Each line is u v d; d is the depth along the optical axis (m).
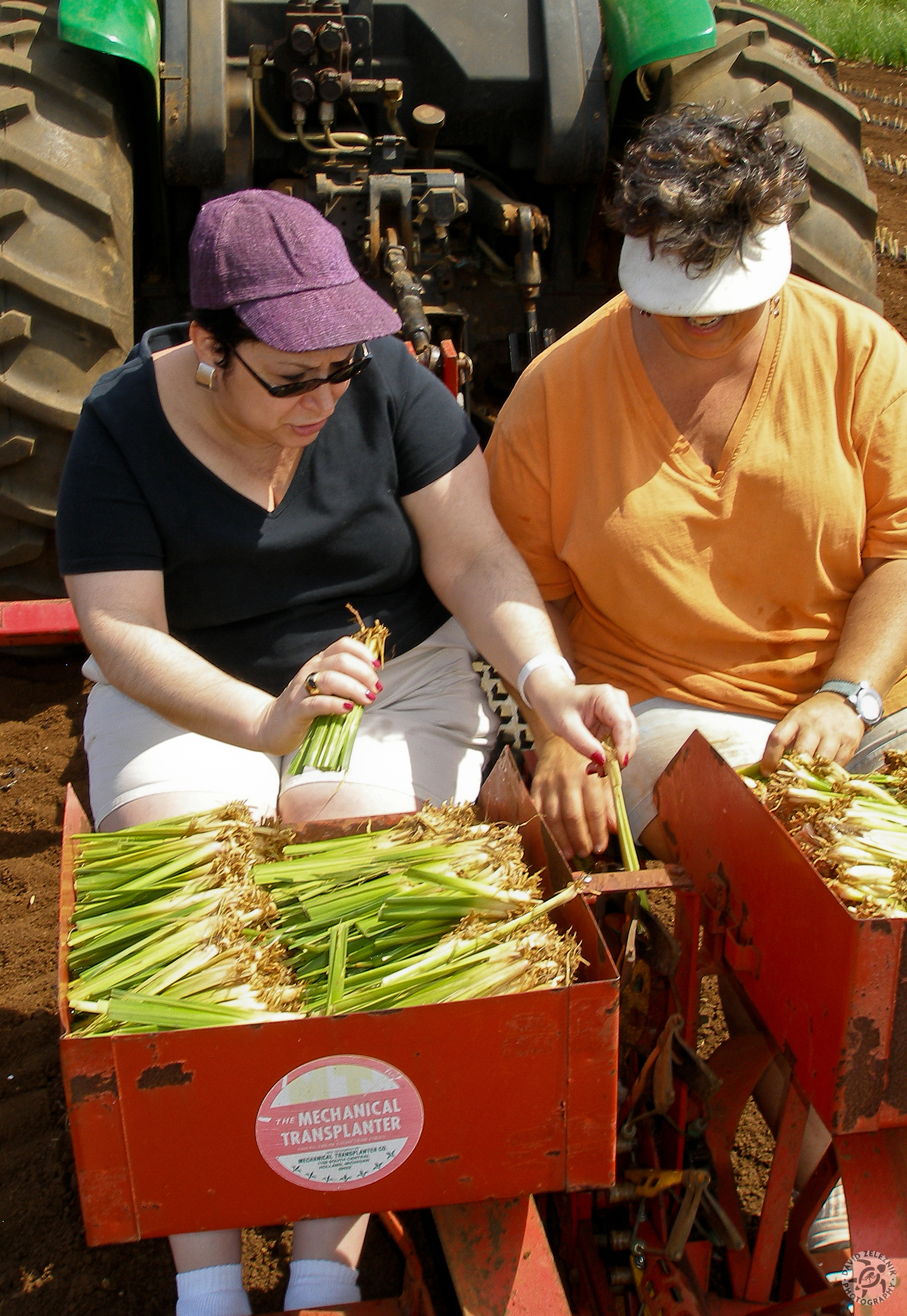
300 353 1.83
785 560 2.25
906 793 1.97
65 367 3.30
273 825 1.93
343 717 1.79
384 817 1.93
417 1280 1.67
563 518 2.35
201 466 2.08
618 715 1.93
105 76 3.45
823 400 2.18
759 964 1.76
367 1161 1.50
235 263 1.83
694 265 1.97
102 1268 2.18
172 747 2.10
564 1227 1.94
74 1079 1.38
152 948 1.63
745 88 3.64
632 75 3.67
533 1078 1.48
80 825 1.88
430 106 3.54
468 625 2.22
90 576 2.08
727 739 2.21
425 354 3.05
